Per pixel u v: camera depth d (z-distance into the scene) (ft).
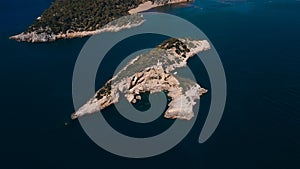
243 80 518.37
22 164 388.16
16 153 403.95
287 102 469.57
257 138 409.49
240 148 395.96
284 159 381.40
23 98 503.61
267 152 390.63
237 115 445.37
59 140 418.10
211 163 377.71
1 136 431.02
